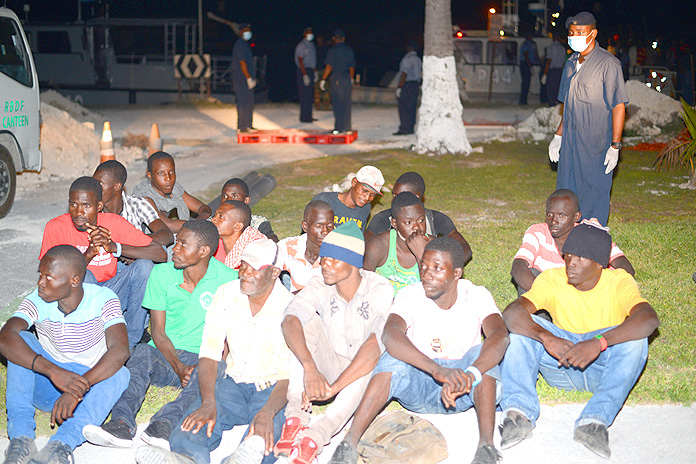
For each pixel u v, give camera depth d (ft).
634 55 74.59
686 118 36.63
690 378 15.62
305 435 12.53
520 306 14.35
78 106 62.75
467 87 79.46
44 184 36.09
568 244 14.03
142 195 20.62
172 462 11.90
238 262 17.71
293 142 50.21
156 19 82.99
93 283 15.66
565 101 23.35
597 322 14.46
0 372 16.37
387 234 16.44
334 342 14.19
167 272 15.08
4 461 12.43
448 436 13.78
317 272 14.80
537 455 13.08
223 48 98.78
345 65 49.73
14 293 21.02
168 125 60.39
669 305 19.75
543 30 81.61
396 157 43.55
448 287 13.26
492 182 37.40
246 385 13.85
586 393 15.11
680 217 30.07
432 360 13.12
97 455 13.19
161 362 15.06
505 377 13.74
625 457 12.98
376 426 13.35
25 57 31.35
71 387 12.89
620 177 38.22
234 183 20.74
